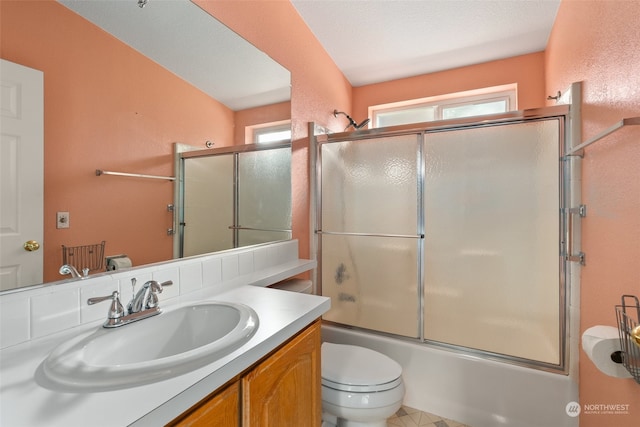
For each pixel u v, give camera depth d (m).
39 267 0.88
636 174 1.01
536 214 1.72
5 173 0.82
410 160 2.02
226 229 1.56
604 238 1.28
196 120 1.41
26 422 0.49
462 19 2.18
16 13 0.84
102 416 0.51
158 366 0.65
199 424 0.64
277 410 0.88
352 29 2.33
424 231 1.98
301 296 1.20
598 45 1.34
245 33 1.72
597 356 1.05
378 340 2.03
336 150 2.26
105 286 0.99
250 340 0.80
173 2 1.32
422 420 1.80
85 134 1.00
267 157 1.85
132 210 1.13
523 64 2.57
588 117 1.47
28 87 0.86
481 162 1.83
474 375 1.77
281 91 1.98
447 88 2.82
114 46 1.08
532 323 1.73
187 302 1.09
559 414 1.60
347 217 2.22
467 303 1.87
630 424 1.07
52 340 0.83
